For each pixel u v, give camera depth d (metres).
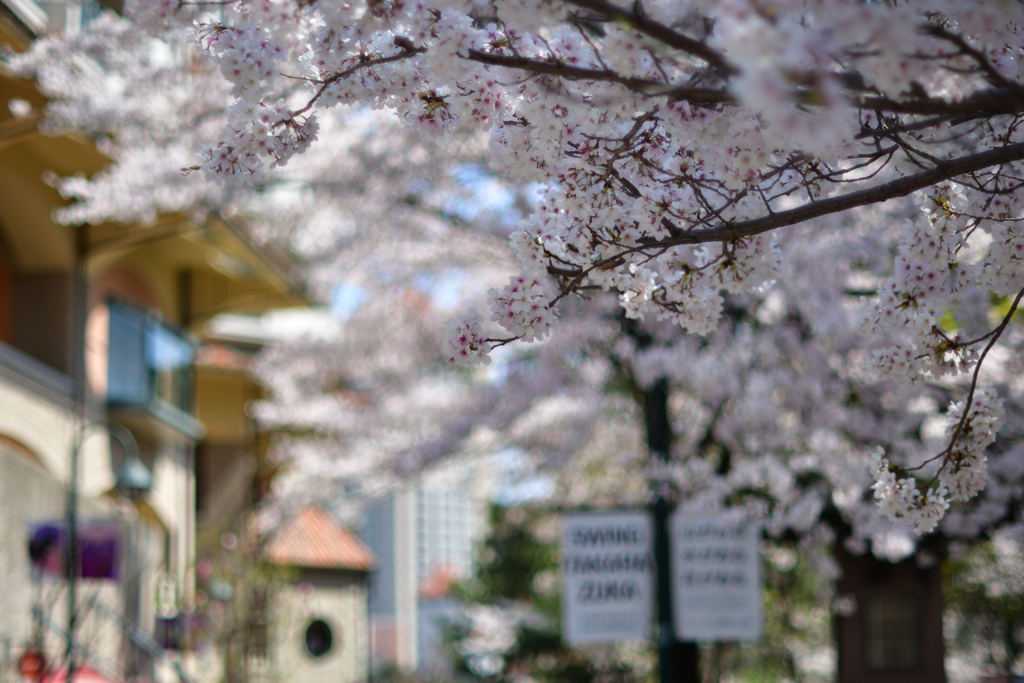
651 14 3.49
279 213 16.03
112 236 15.91
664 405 12.00
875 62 2.99
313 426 19.05
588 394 15.05
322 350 18.38
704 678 21.27
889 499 4.58
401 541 61.53
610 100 3.73
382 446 17.16
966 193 4.62
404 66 4.14
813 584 20.94
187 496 20.52
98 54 12.30
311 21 3.83
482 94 4.16
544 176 4.25
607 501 19.91
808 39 2.61
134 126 12.77
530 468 16.89
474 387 16.16
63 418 15.23
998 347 10.27
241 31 3.94
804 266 11.09
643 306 4.65
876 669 12.48
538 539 27.41
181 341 20.03
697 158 4.27
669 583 11.36
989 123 4.55
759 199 4.35
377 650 55.91
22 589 13.12
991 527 11.28
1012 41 4.10
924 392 10.72
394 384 17.97
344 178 14.24
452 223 14.74
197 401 24.27
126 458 13.30
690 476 11.53
